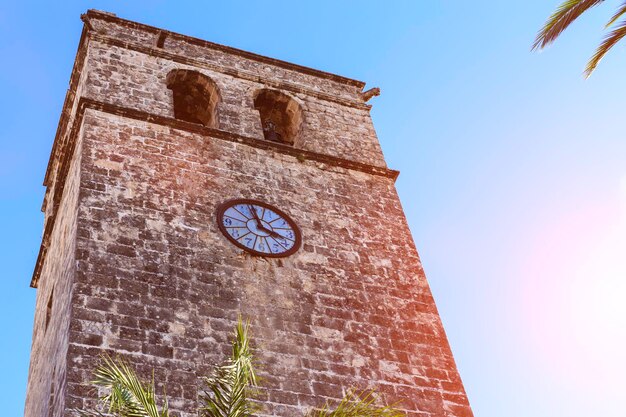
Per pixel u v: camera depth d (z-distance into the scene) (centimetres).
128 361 1506
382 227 2170
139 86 2355
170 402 1464
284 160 2269
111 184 1905
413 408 1672
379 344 1788
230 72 2620
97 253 1703
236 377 1210
